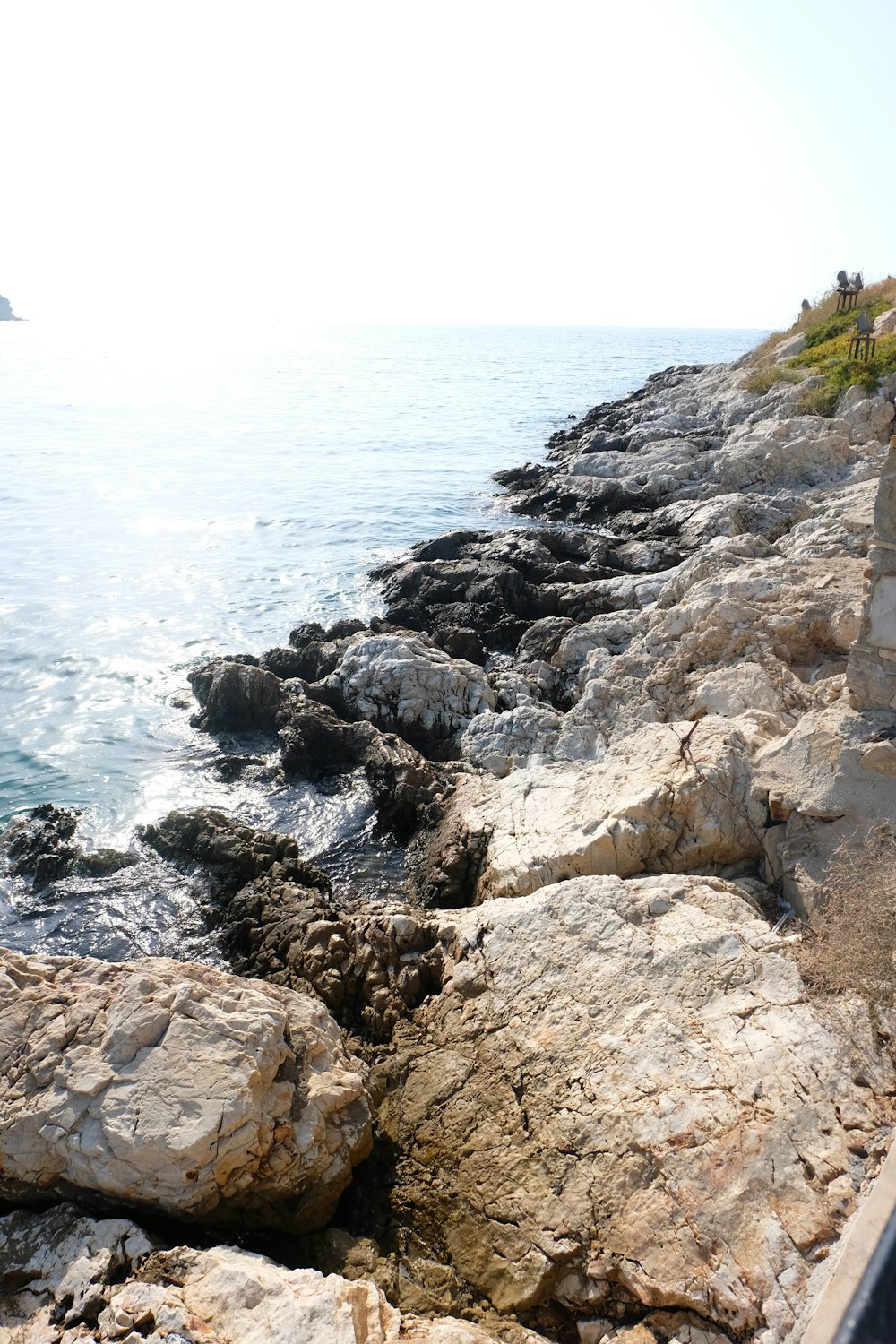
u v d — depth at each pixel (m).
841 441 25.55
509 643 19.55
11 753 15.82
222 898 11.84
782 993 7.62
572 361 119.00
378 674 16.28
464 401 66.69
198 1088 6.84
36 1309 5.96
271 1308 5.64
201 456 41.78
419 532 29.62
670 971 8.13
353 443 46.66
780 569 15.96
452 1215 7.04
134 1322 5.59
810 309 40.22
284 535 29.17
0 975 7.83
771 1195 6.18
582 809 10.93
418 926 9.81
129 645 20.36
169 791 14.72
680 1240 6.17
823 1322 4.75
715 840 9.92
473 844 11.53
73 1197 6.78
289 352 133.75
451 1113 7.77
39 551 26.75
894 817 8.84
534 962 8.77
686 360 123.81
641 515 26.59
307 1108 7.24
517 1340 5.99
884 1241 1.18
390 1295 6.50
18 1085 7.08
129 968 8.16
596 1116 7.10
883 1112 6.50
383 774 14.25
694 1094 6.94
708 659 14.22
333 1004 9.29
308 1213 6.95
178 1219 6.66
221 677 16.80
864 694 9.66
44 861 12.38
